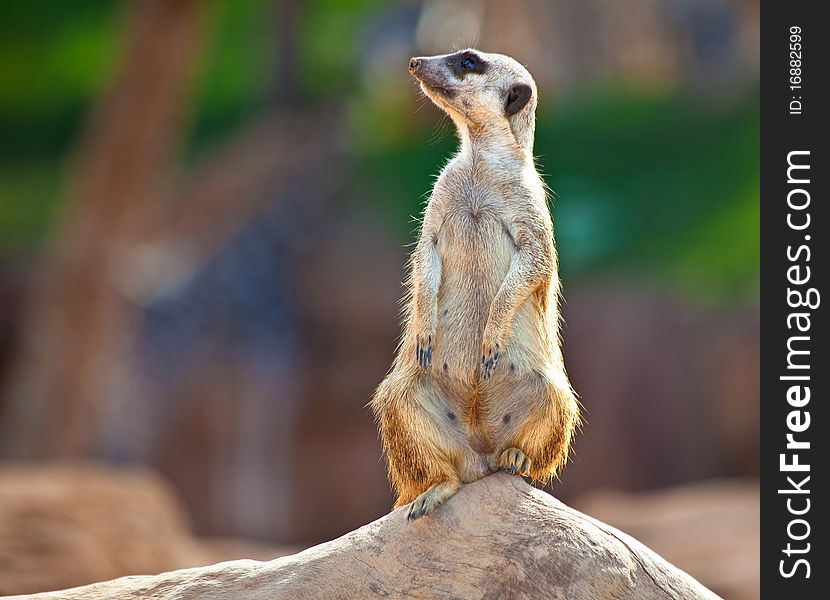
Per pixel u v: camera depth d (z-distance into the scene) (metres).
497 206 4.77
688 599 4.27
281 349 20.69
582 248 20.69
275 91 24.38
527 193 4.78
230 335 20.62
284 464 20.34
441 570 4.27
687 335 19.58
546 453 4.67
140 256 20.16
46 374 17.36
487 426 4.64
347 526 20.05
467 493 4.45
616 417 19.41
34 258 22.64
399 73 23.30
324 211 22.06
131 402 19.64
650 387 19.45
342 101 23.91
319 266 21.22
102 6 29.06
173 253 21.22
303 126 23.38
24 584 8.10
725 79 23.23
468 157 4.87
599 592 4.17
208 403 20.09
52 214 23.98
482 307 4.72
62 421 17.45
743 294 19.64
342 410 20.45
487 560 4.25
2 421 20.38
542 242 4.71
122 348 18.97
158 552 9.09
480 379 4.60
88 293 17.28
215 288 20.72
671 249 20.55
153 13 16.69
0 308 22.28
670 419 19.38
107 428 19.38
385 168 22.53
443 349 4.68
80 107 28.31
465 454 4.61
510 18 21.95
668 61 23.47
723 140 21.88
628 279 20.20
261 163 22.20
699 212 20.98
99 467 17.30
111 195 17.19
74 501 9.06
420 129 23.00
